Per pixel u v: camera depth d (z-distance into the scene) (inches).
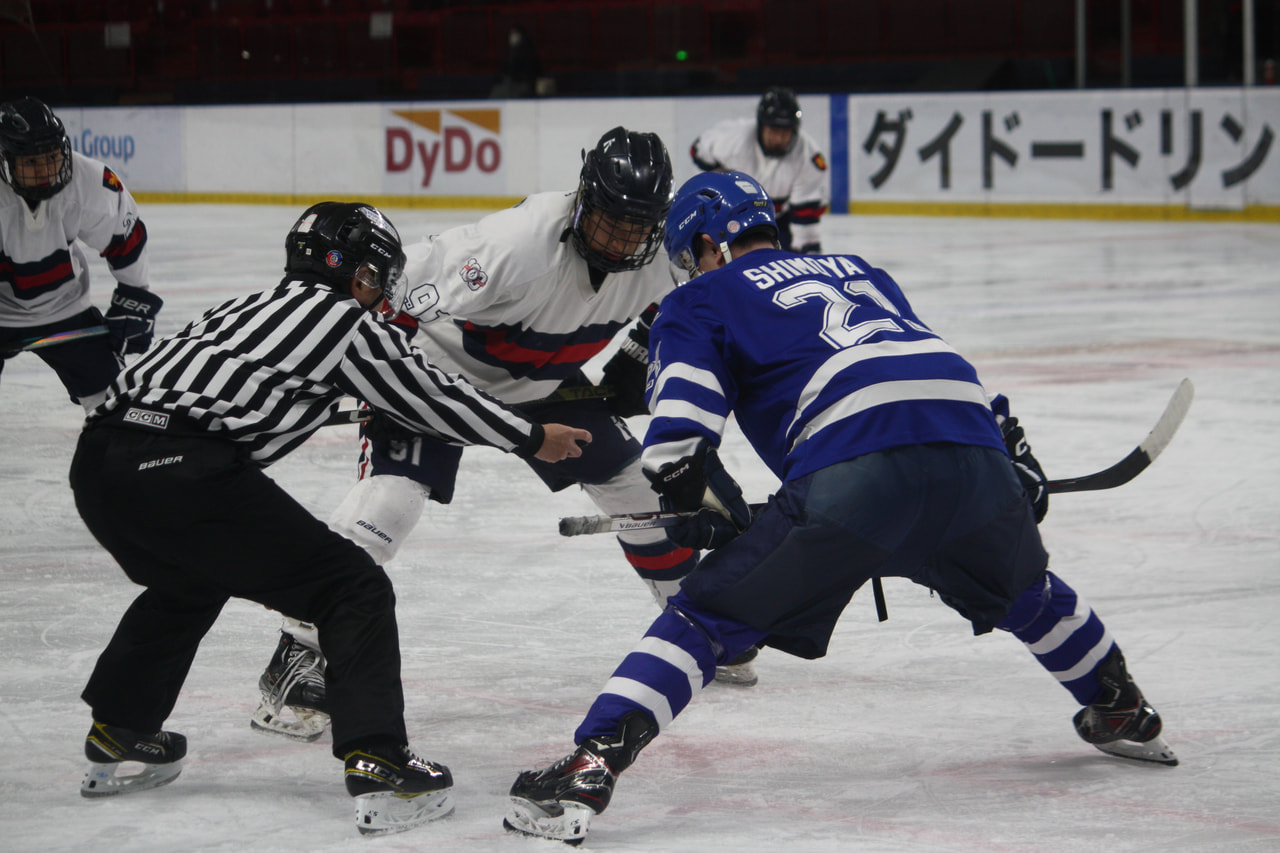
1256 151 1346.0
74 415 583.5
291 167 1659.7
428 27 1849.2
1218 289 952.3
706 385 230.4
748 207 258.7
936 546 229.9
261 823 230.2
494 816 234.1
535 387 317.1
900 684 300.4
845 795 243.3
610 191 270.4
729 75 1769.2
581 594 362.9
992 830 227.6
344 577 231.6
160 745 242.2
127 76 1793.8
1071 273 1039.0
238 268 1072.8
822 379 228.5
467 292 284.4
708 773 254.1
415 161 1616.6
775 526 224.1
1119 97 1392.7
